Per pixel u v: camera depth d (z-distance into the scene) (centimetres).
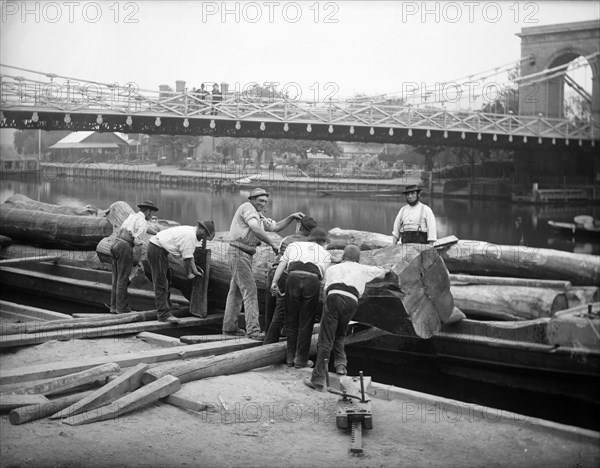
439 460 504
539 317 762
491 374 761
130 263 912
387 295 689
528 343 728
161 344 796
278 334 752
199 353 730
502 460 506
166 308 864
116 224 1144
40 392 614
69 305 1098
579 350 705
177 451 511
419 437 545
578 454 516
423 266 697
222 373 674
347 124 1242
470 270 873
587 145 1266
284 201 1260
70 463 490
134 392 599
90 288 1066
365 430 555
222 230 1167
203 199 1265
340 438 542
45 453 505
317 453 513
